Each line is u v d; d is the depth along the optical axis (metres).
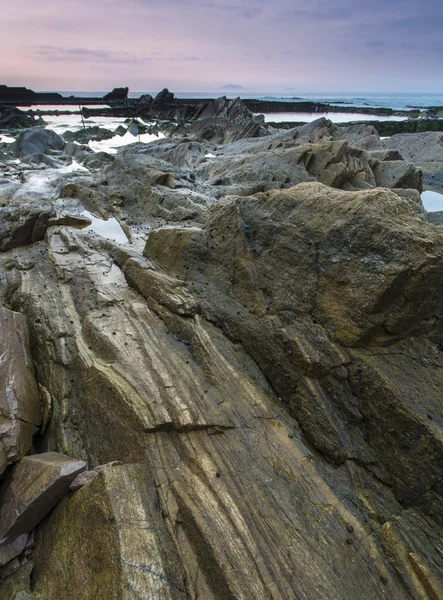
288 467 7.11
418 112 93.25
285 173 22.59
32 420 8.65
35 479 6.99
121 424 7.82
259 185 21.55
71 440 8.66
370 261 7.93
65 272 13.42
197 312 10.45
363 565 5.95
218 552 5.67
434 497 6.61
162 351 9.42
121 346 9.43
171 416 7.59
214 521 6.04
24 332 10.55
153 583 5.20
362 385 7.70
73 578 5.80
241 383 8.57
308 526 6.23
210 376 8.70
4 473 7.73
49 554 6.50
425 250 7.47
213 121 65.06
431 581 5.65
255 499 6.46
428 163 35.03
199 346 9.40
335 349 8.09
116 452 7.77
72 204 20.20
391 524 6.43
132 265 12.50
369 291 7.82
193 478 6.69
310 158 23.09
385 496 7.06
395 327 7.94
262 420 7.95
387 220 8.02
